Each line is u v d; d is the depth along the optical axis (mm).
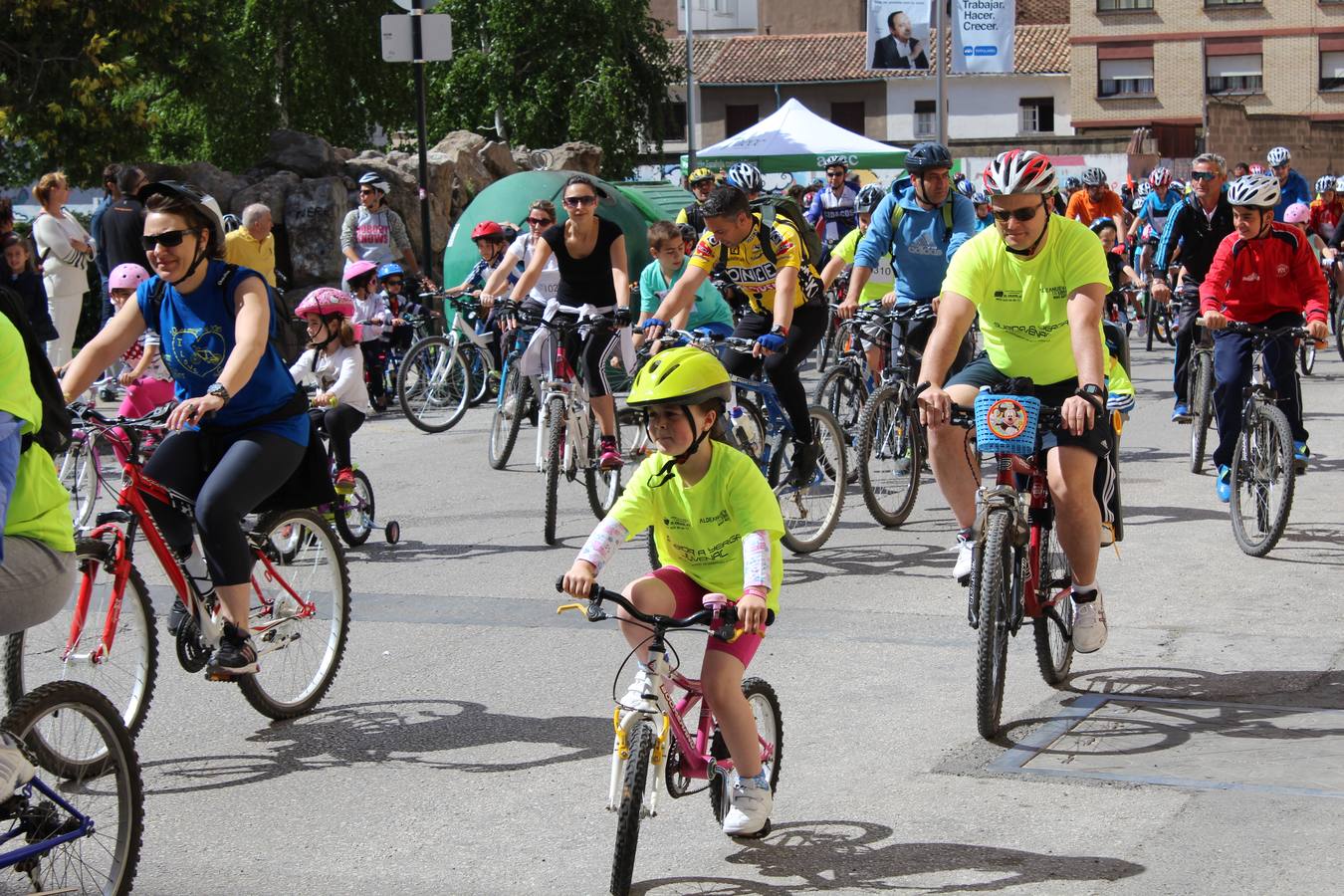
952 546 11250
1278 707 7262
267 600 7340
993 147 63688
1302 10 70062
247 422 6992
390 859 5766
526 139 54688
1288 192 21734
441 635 8961
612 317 11797
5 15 28078
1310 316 10961
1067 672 7742
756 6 87875
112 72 27906
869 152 36406
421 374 18172
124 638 6930
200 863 5754
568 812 6207
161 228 6766
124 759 5305
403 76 52375
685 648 8531
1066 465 7109
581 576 5293
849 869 5543
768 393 10805
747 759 5594
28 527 5176
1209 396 13656
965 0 33312
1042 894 5273
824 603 9516
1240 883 5297
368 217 21031
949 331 7375
